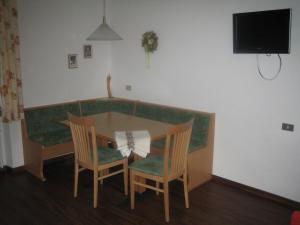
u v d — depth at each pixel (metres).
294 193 3.05
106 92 4.95
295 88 2.90
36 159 3.71
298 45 2.82
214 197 3.26
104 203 3.12
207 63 3.58
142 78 4.44
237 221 2.81
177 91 3.99
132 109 4.41
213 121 3.56
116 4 4.60
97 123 3.41
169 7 3.88
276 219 2.85
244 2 3.14
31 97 4.04
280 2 2.88
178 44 3.86
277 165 3.13
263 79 3.11
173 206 3.07
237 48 3.15
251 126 3.28
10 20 3.47
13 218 2.84
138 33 4.36
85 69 4.59
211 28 3.46
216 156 3.63
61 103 4.36
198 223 2.78
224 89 3.46
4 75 3.52
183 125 2.69
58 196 3.26
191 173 3.34
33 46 3.95
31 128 3.94
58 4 4.12
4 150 3.94
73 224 2.75
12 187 3.47
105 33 3.37
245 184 3.41
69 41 4.33
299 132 2.93
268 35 2.89
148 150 2.82
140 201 3.17
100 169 3.01
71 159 4.36
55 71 4.24
